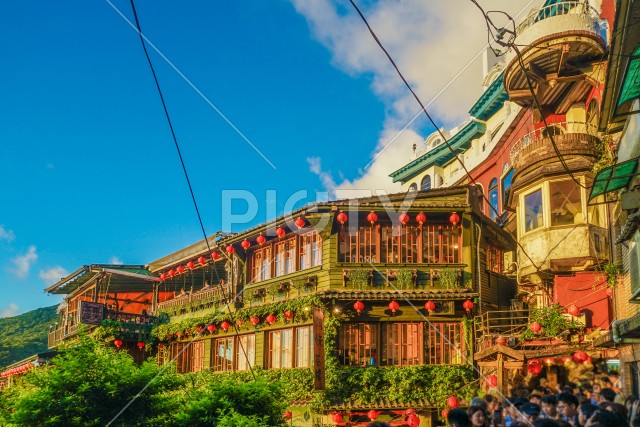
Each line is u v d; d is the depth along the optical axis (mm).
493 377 16938
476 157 29469
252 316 21672
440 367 18656
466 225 19984
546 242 18078
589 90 19766
